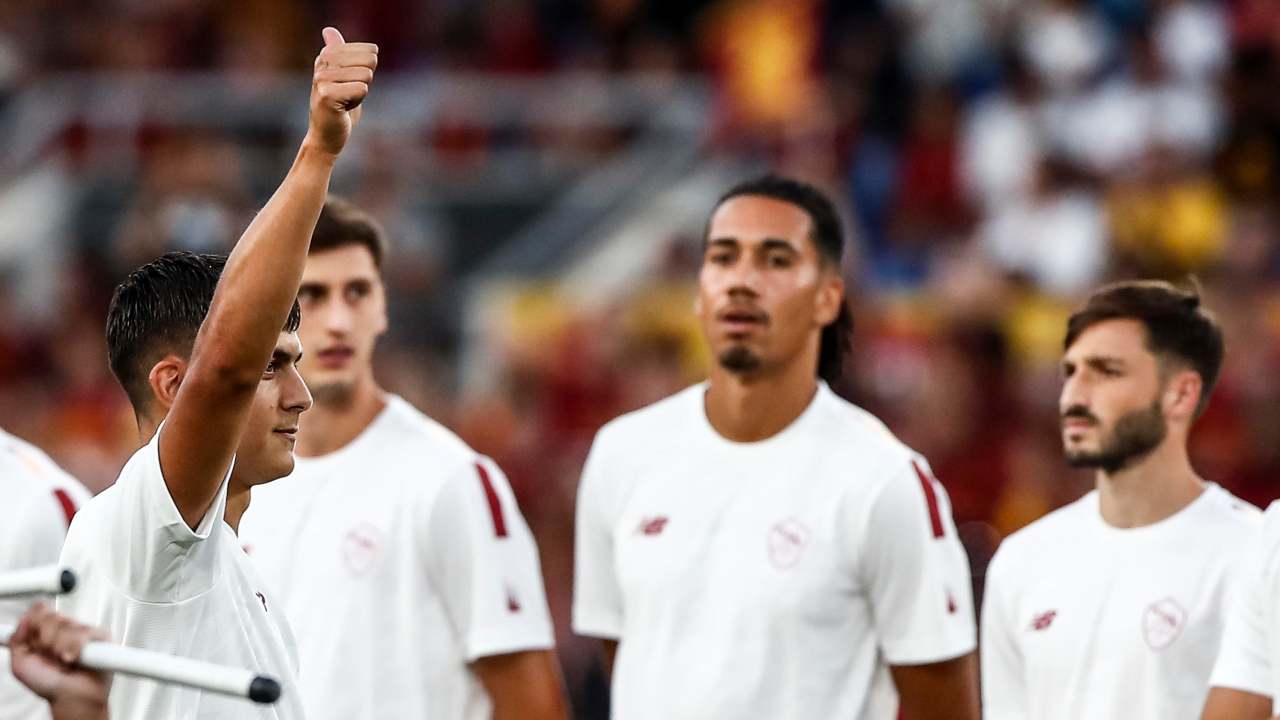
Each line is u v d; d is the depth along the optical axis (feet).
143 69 176.04
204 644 39.06
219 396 36.81
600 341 135.44
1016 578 60.70
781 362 59.57
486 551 60.80
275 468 40.73
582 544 62.64
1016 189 149.69
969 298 131.23
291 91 166.81
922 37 160.66
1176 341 58.80
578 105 163.02
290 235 36.91
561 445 126.21
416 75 171.22
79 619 39.17
